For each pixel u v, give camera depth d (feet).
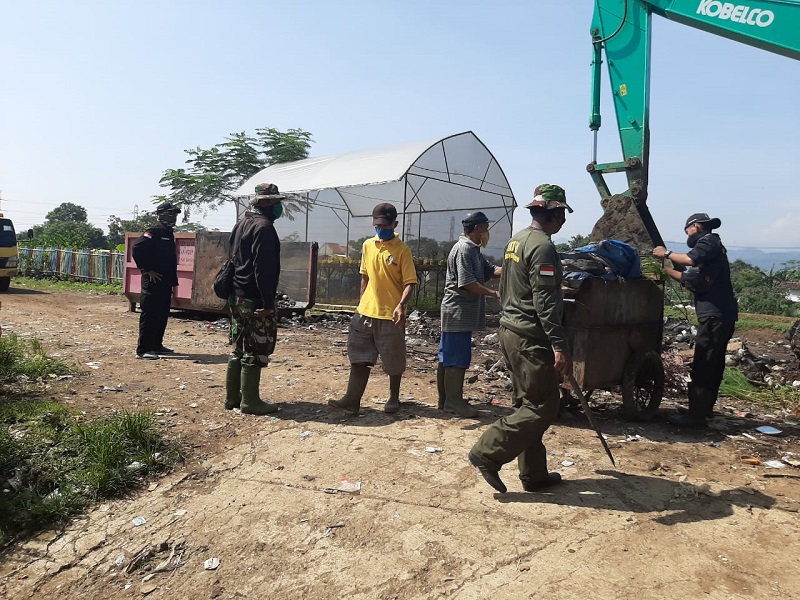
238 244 17.11
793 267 91.20
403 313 16.67
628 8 29.19
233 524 11.49
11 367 20.85
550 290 11.20
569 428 16.39
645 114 29.04
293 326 37.65
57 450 14.03
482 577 9.45
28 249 85.81
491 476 11.80
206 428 16.31
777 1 23.36
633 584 9.12
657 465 13.58
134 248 25.45
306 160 59.41
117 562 10.66
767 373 26.18
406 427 16.21
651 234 30.01
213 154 83.92
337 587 9.53
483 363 26.61
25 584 10.19
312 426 16.37
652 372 17.75
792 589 8.96
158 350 26.37
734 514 11.27
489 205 50.08
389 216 16.90
